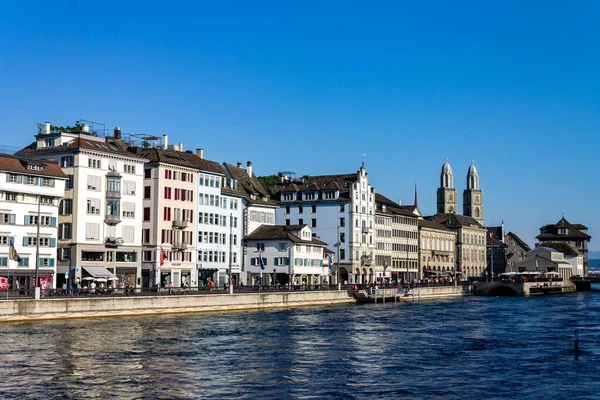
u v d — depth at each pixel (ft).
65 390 155.33
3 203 324.19
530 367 188.85
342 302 414.21
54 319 265.95
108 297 284.41
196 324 270.67
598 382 170.30
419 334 257.34
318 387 162.71
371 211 572.51
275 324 279.69
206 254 443.32
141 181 395.96
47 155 371.35
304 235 492.13
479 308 393.91
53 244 344.69
